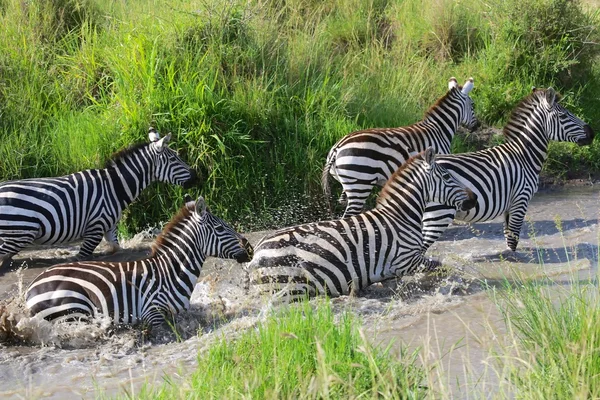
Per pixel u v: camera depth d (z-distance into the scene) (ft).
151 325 26.21
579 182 49.11
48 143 40.19
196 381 19.81
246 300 28.14
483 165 35.37
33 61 44.42
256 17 47.57
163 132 40.06
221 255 28.14
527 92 52.37
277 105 42.73
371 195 41.70
